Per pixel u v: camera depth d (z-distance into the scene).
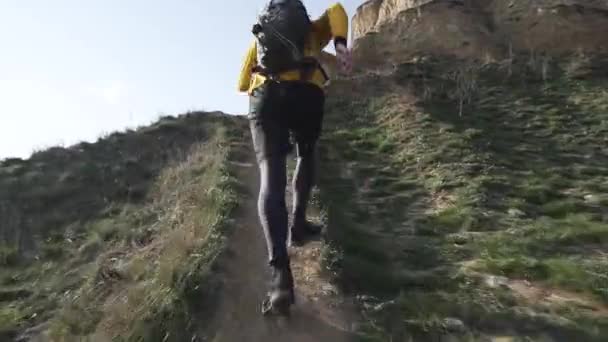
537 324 3.14
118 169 8.64
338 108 11.88
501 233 4.89
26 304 4.73
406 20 20.67
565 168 7.12
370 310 3.33
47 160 9.80
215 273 3.75
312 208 5.35
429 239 4.89
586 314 3.26
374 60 19.38
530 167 7.20
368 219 5.57
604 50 16.17
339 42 3.15
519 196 6.02
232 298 3.48
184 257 3.95
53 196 7.73
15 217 7.12
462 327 3.10
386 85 13.09
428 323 3.12
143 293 3.62
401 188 6.71
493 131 9.17
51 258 5.82
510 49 16.17
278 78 3.23
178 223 5.25
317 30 3.38
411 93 12.09
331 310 3.35
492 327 3.12
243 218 5.08
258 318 3.24
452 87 12.64
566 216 5.41
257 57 3.39
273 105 3.22
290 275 3.00
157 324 3.21
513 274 3.95
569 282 3.73
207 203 5.42
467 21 19.42
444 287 3.73
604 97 10.88
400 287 3.75
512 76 13.25
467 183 6.45
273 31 3.20
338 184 6.99
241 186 6.22
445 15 19.77
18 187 8.34
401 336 3.01
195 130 10.89
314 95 3.28
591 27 17.09
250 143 9.43
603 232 4.73
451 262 4.28
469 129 9.02
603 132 8.81
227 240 4.32
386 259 4.33
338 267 3.89
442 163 7.44
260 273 3.89
